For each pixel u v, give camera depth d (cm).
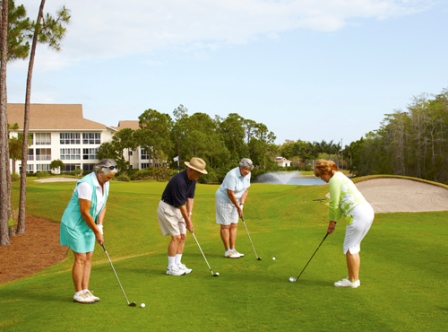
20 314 486
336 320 446
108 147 5931
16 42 1669
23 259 1291
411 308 481
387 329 421
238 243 940
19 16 1659
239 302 511
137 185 2964
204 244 983
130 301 524
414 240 917
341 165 11475
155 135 5866
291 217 1728
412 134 5138
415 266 682
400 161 5178
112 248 1346
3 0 1505
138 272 693
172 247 670
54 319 464
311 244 895
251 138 7662
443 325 429
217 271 680
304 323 440
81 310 493
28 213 1989
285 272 659
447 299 513
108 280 638
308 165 10712
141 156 7006
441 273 637
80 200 523
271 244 906
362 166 6444
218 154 6531
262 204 1959
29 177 5203
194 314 473
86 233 537
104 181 544
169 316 468
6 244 1488
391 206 1759
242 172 786
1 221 1491
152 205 1997
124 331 426
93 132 6469
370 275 627
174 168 6369
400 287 564
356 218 551
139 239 1445
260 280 613
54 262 1247
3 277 1083
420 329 420
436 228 1138
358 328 425
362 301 506
